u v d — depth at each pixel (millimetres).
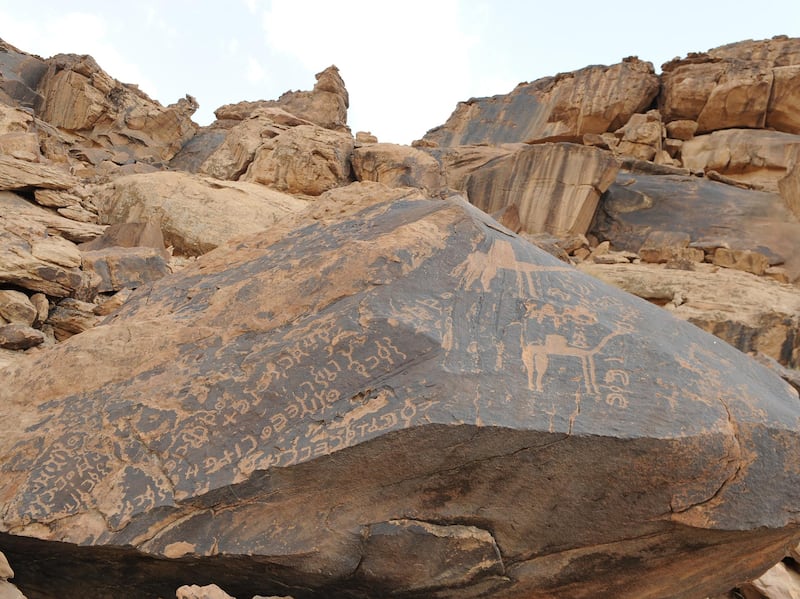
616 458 2385
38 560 2506
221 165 16844
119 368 2854
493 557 2525
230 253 3676
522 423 2371
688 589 2709
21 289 6121
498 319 2797
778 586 3273
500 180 17859
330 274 3014
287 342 2762
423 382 2508
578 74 25281
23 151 13234
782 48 23875
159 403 2656
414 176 15523
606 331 2770
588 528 2488
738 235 15344
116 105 25375
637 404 2469
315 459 2375
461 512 2479
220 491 2387
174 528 2387
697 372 2643
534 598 2678
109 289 7156
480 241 3191
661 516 2439
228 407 2586
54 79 24594
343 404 2516
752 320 10414
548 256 3326
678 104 22656
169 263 8906
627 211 17047
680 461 2387
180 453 2502
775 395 2738
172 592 2605
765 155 19734
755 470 2436
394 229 3334
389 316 2721
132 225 8930
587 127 24359
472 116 30688
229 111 28391
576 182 16766
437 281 2945
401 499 2467
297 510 2441
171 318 3088
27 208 10172
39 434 2633
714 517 2416
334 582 2535
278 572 2482
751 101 21312
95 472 2496
